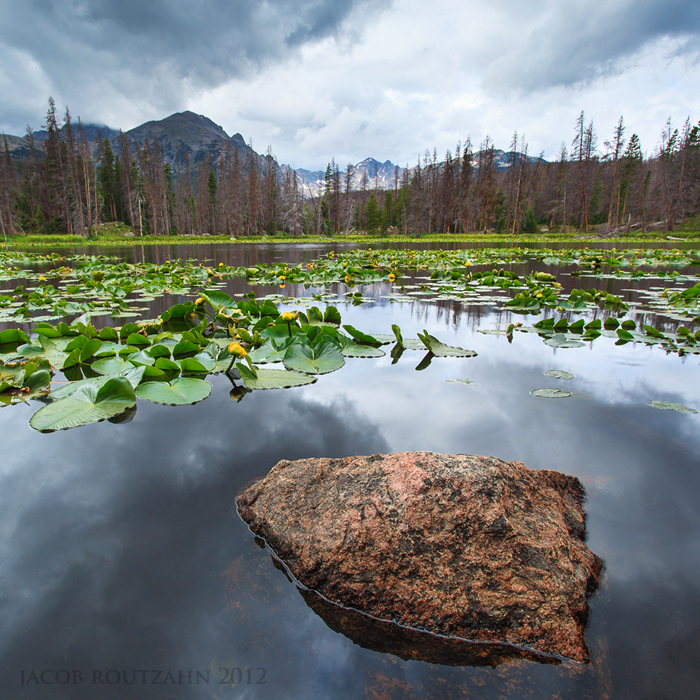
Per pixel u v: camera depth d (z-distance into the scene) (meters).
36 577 1.19
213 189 57.25
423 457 1.45
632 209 46.09
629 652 1.00
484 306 5.90
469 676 0.98
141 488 1.61
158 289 7.51
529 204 53.22
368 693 0.92
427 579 1.20
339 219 59.78
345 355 3.32
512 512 1.30
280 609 1.15
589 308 5.68
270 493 1.47
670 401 2.40
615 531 1.36
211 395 2.54
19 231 45.91
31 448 1.91
